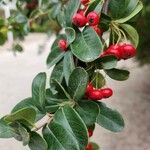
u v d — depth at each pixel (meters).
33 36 2.03
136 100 0.99
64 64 0.16
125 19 0.18
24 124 0.14
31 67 1.47
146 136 0.75
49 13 0.31
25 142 0.13
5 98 1.08
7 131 0.14
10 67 1.48
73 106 0.15
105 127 0.17
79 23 0.16
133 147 0.71
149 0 0.59
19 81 1.27
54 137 0.14
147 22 0.61
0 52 1.73
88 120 0.15
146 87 1.10
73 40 0.16
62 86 0.16
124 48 0.17
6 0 0.36
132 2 0.18
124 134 0.76
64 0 0.29
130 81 1.17
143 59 0.78
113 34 0.18
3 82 1.26
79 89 0.15
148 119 0.85
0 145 0.72
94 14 0.16
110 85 1.14
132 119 0.85
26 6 0.39
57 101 0.15
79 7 0.17
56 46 0.19
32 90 0.15
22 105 0.16
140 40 0.69
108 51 0.17
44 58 1.59
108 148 0.71
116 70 0.17
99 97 0.17
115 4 0.17
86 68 0.17
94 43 0.16
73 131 0.14
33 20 0.36
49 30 0.49
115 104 0.97
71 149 0.14
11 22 0.34
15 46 0.42
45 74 0.15
